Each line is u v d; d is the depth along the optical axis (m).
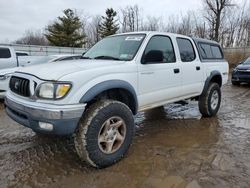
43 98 2.84
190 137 4.26
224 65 5.87
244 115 5.80
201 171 3.03
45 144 3.92
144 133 4.49
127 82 3.39
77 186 2.74
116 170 3.08
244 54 23.70
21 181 2.86
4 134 4.39
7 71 6.93
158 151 3.64
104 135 3.11
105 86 3.07
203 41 5.34
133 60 3.59
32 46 24.09
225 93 9.12
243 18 35.09
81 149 2.95
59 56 8.00
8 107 3.42
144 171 3.05
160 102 4.13
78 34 40.69
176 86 4.34
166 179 2.86
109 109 3.07
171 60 4.32
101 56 3.93
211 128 4.78
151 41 3.93
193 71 4.74
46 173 3.04
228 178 2.87
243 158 3.39
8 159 3.40
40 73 3.01
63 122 2.76
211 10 32.28
